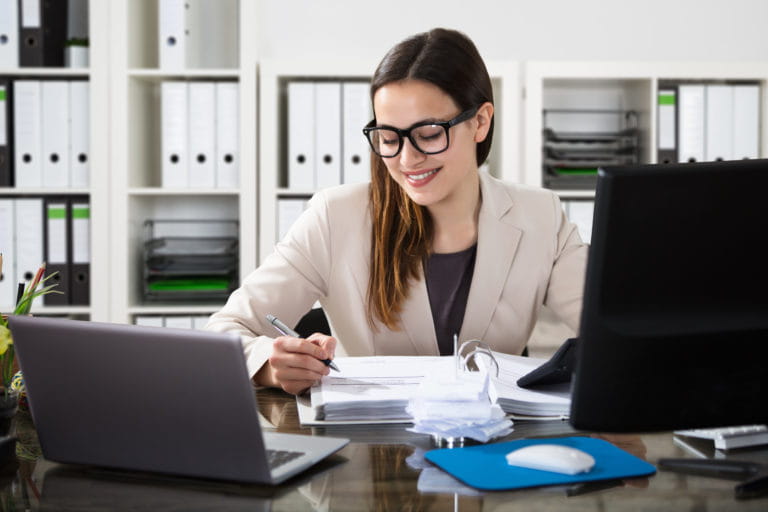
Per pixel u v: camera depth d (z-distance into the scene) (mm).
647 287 801
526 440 1000
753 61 3303
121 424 878
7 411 1089
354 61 2951
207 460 854
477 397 1042
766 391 846
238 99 2945
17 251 2918
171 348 822
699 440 1011
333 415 1105
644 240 784
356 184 1691
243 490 838
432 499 805
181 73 2928
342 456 956
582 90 3289
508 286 1597
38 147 2924
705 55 3301
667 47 3295
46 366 883
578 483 846
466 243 1609
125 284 2926
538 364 1357
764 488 829
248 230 2945
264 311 1553
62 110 2926
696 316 816
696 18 3291
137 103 3053
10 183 2930
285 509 782
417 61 1364
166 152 2949
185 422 848
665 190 775
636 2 3277
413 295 1557
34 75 2998
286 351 1234
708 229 795
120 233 2926
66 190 2924
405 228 1550
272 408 1206
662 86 2984
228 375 808
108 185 2920
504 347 1598
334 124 2945
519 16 3270
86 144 2936
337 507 785
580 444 981
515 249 1594
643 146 3090
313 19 3238
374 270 1570
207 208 3283
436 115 1368
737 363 836
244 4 2910
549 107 3293
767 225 805
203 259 3016
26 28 2914
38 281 1212
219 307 2963
